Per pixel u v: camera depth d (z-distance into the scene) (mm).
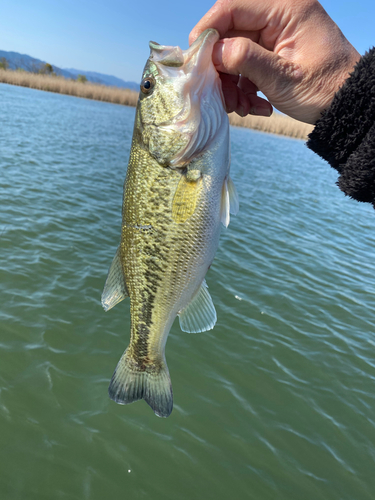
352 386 741
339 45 295
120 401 347
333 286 1173
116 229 1292
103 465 521
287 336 865
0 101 4340
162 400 338
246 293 1022
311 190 2695
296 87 296
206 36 296
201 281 320
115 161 2543
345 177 289
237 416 632
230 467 546
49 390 617
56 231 1180
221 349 786
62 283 903
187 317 325
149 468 527
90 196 1623
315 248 1496
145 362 348
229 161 321
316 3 298
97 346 729
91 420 581
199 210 307
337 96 283
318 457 579
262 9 299
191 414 624
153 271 324
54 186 1654
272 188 2494
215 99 308
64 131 3344
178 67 302
